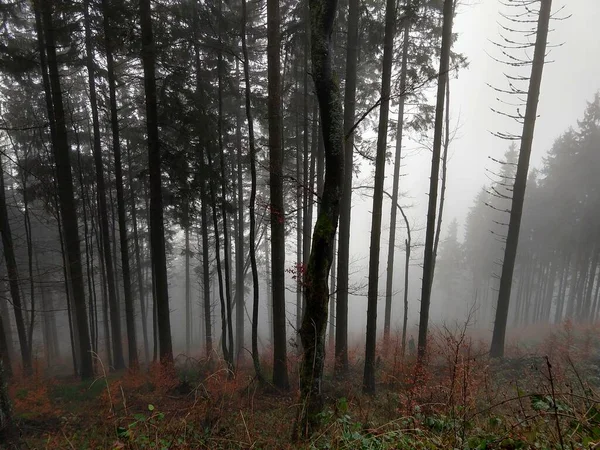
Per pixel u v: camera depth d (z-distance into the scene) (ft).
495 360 35.42
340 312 35.50
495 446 8.43
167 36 34.27
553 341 40.06
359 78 49.26
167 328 35.96
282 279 31.30
